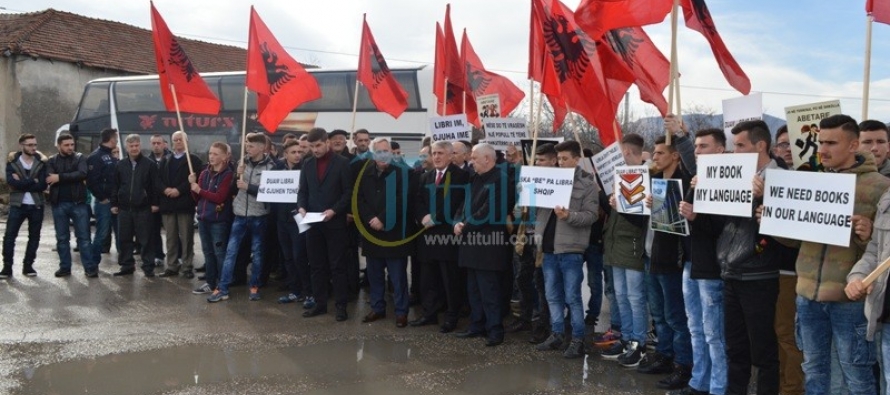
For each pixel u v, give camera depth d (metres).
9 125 26.67
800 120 5.11
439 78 9.73
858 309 3.92
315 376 5.68
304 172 7.62
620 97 7.22
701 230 4.84
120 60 29.67
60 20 29.28
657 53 7.25
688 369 5.42
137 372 5.75
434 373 5.79
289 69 8.91
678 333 5.43
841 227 3.77
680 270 5.38
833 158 3.91
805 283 4.11
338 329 7.22
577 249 6.16
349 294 8.85
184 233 9.79
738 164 4.40
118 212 9.95
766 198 4.12
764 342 4.47
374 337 6.93
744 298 4.52
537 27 7.50
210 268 8.84
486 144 6.71
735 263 4.51
